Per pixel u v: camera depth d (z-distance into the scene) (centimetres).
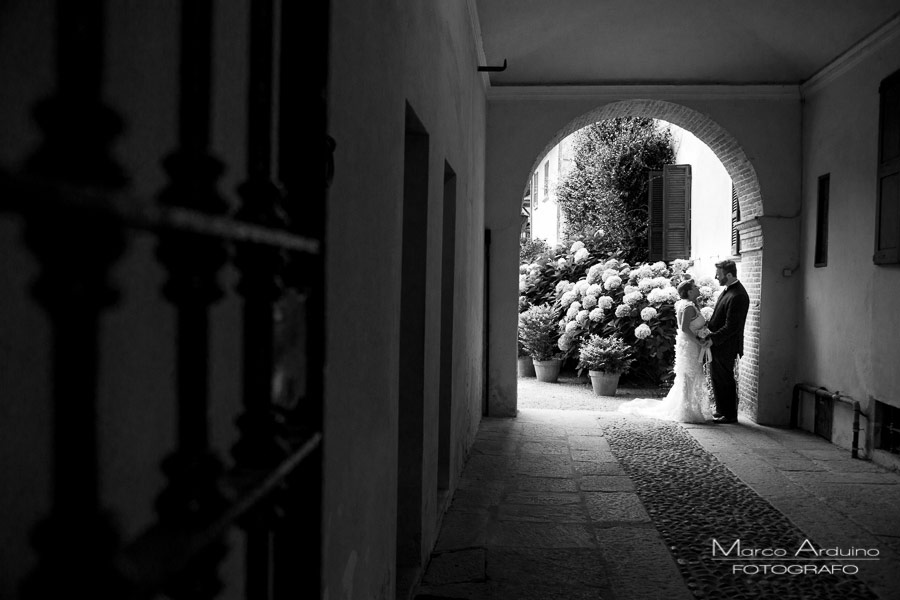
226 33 137
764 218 878
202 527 76
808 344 842
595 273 1287
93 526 60
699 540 453
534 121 912
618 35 845
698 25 823
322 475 120
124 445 106
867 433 692
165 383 119
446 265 514
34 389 89
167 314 120
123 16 103
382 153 252
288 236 102
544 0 751
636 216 1552
